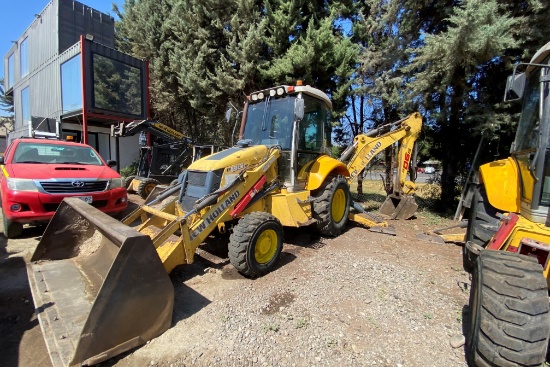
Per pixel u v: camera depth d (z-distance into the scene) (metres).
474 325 2.12
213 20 10.74
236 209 4.11
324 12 10.29
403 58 8.05
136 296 2.55
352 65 9.99
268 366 2.38
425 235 5.73
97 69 11.35
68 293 3.05
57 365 2.20
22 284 3.81
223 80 10.46
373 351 2.54
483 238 3.62
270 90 5.23
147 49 13.84
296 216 4.75
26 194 5.02
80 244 3.98
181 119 16.66
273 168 4.79
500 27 5.68
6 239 5.37
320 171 5.30
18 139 6.36
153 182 9.58
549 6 5.80
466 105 7.27
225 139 14.41
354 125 11.18
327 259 4.46
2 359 2.52
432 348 2.58
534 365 1.77
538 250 2.30
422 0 7.54
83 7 13.23
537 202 2.53
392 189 8.01
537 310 1.81
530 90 3.02
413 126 7.22
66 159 6.41
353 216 6.39
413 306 3.21
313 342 2.63
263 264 3.90
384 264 4.28
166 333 2.75
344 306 3.19
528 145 2.91
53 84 12.74
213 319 2.95
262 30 10.10
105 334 2.38
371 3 9.02
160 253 3.41
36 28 13.91
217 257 4.54
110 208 5.84
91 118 11.83
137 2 14.78
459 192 9.20
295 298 3.35
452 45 6.01
